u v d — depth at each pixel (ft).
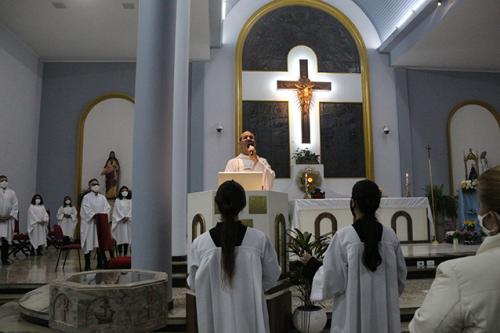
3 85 32.32
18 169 34.65
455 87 41.65
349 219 25.11
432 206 33.60
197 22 32.17
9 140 33.22
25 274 20.83
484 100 41.78
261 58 39.34
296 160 36.81
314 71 39.78
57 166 38.24
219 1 30.76
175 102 20.56
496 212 4.14
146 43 14.03
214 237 8.31
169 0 14.35
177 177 20.27
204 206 12.45
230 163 16.66
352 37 40.65
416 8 34.55
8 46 33.12
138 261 13.28
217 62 39.14
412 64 40.45
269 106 38.73
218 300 8.09
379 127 39.86
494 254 3.97
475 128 41.39
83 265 24.89
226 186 8.39
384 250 8.34
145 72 13.93
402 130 39.91
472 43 35.99
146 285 6.70
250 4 39.99
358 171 38.83
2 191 26.89
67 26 33.24
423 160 40.11
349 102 39.65
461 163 40.65
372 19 40.93
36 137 38.01
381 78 40.60
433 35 34.45
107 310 6.32
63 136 38.60
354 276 8.09
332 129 39.09
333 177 38.47
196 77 38.70
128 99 39.32
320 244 13.52
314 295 8.50
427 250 23.54
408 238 27.20
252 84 38.86
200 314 8.09
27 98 36.24
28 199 36.47
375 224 8.33
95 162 38.55
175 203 20.33
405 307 14.52
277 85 38.68
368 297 8.05
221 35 37.19
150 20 14.07
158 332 13.14
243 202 8.41
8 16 31.48
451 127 41.14
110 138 38.91
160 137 13.74
